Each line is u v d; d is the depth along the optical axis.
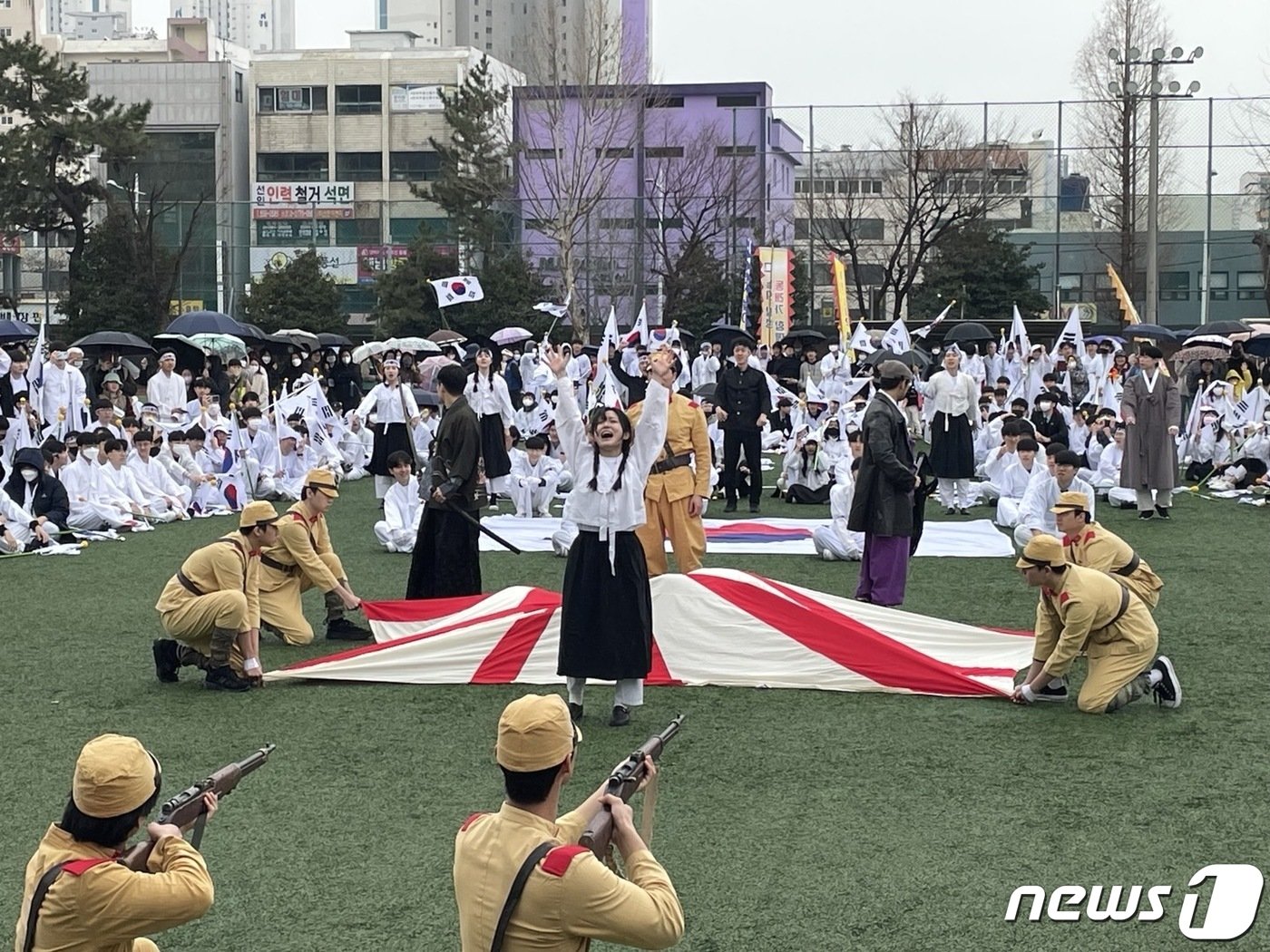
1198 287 41.66
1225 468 20.22
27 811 6.55
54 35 91.69
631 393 24.16
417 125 67.81
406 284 43.19
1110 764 7.14
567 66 53.88
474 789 6.84
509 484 17.72
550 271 44.28
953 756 7.30
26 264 48.97
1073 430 21.97
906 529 11.02
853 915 5.33
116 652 9.88
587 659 7.91
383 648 9.07
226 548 8.84
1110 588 8.08
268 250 50.19
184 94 68.12
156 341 29.86
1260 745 7.45
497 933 3.71
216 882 5.70
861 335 27.86
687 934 5.17
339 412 28.12
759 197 46.22
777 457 25.53
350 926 5.28
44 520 14.70
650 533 10.05
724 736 7.71
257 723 8.03
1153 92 31.16
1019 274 42.06
